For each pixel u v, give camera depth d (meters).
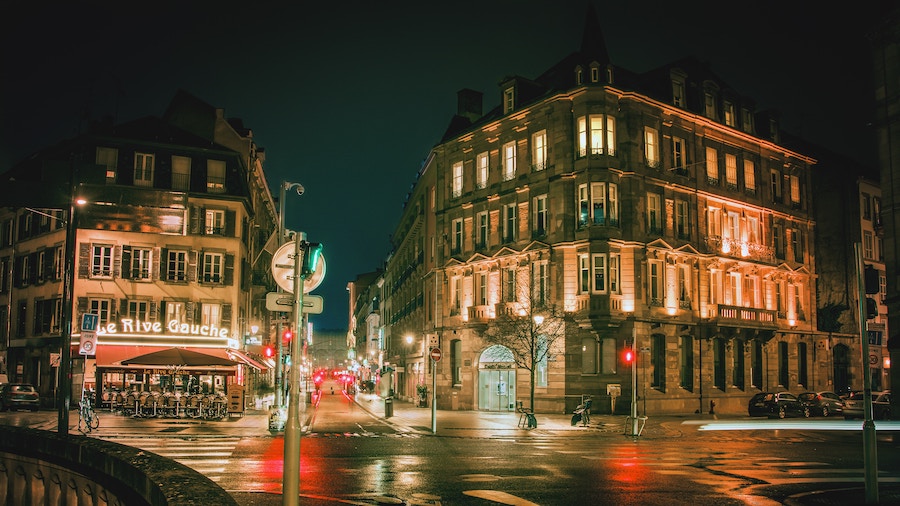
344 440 22.61
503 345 41.06
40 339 43.09
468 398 43.66
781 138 53.62
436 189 49.53
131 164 43.28
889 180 30.55
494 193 43.97
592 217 38.22
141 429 24.98
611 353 37.81
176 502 4.91
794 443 22.91
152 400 31.47
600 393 37.38
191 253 43.59
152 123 47.09
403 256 67.56
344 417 36.00
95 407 36.44
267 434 24.03
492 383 42.66
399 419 33.97
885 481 14.30
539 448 20.47
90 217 42.09
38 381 43.12
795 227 49.97
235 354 41.50
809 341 49.38
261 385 64.19
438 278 47.75
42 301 43.75
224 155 45.41
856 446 22.08
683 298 40.91
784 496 12.23
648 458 17.91
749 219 46.34
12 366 46.00
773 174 49.00
